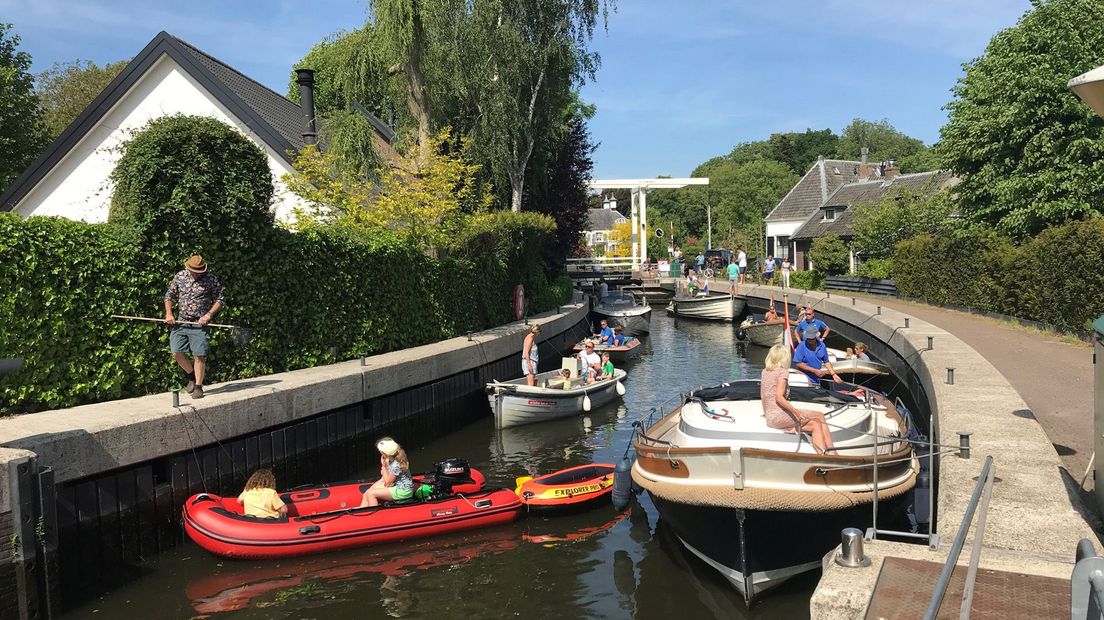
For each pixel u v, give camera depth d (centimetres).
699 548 703
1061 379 1163
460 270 1852
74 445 724
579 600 672
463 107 2383
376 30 1809
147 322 987
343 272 1350
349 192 1714
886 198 3381
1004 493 571
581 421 1420
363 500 849
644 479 734
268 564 748
